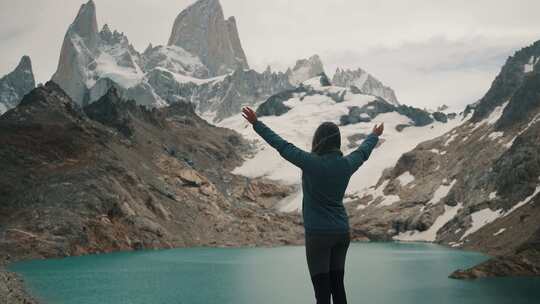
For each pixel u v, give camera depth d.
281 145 7.91
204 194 167.38
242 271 76.06
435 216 181.50
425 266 85.12
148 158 173.12
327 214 7.73
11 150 123.06
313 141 8.27
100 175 125.50
